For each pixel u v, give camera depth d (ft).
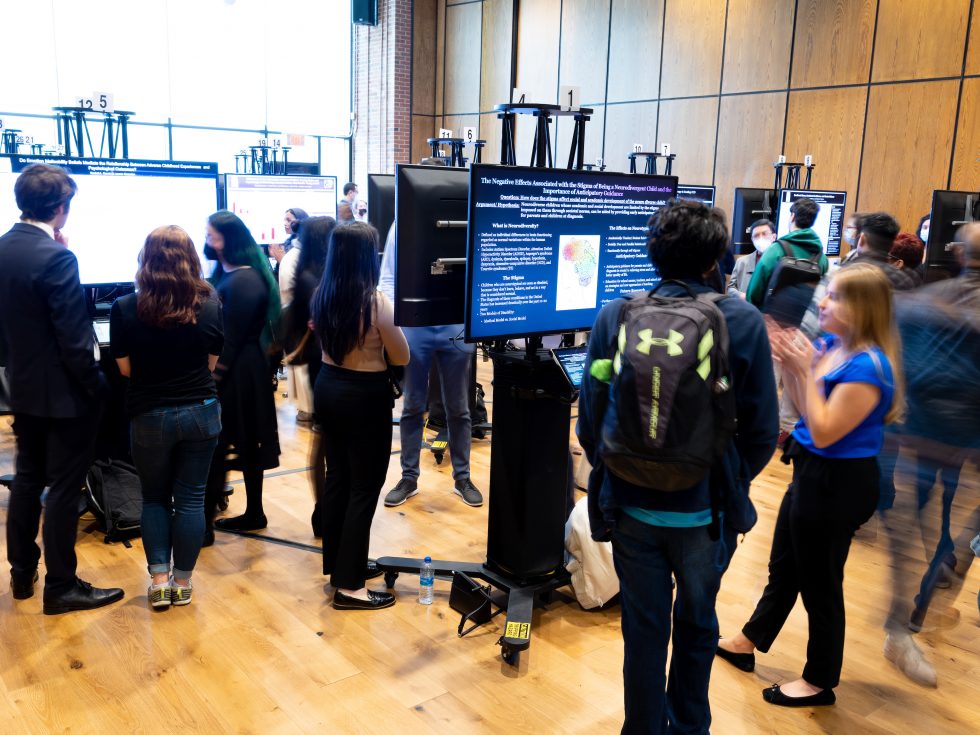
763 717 8.21
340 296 8.90
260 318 11.51
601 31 32.12
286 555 11.61
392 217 15.60
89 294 13.37
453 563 10.51
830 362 7.80
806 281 11.37
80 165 12.54
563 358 9.18
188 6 36.09
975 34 22.20
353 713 8.02
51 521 9.48
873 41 24.35
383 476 9.82
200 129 37.22
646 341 5.81
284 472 15.19
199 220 14.34
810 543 7.91
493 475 10.00
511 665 8.95
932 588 9.96
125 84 34.94
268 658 8.95
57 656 8.84
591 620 10.05
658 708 6.48
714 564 6.31
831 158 25.72
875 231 11.38
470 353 13.82
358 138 41.22
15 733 7.56
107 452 12.85
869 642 9.68
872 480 7.63
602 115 32.55
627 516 6.38
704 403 5.72
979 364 9.30
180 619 9.73
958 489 11.57
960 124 22.71
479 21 36.94
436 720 7.96
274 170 30.60
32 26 32.40
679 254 6.18
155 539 9.82
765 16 26.89
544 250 8.93
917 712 8.37
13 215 12.25
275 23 38.68
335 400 9.31
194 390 9.37
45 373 9.00
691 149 29.63
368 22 38.73
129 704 8.05
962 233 9.45
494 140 37.11
